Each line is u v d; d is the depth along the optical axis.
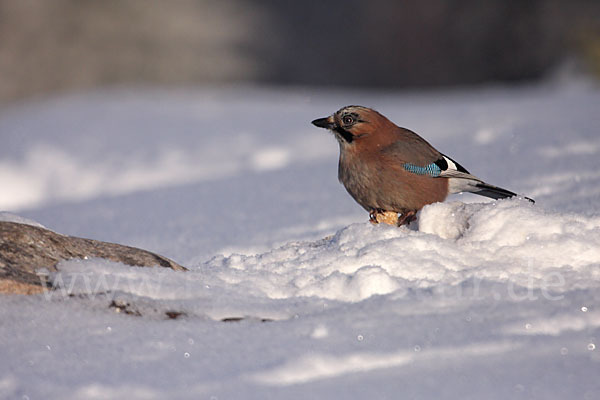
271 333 5.59
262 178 16.83
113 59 62.47
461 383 4.65
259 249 9.98
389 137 8.71
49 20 61.41
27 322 5.70
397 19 57.75
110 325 5.72
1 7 60.84
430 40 56.31
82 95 36.28
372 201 8.83
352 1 66.56
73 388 4.78
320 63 66.44
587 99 23.22
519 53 52.19
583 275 6.57
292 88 64.94
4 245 6.61
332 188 14.51
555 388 4.51
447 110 24.23
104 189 20.58
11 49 60.75
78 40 61.91
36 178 21.84
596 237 7.09
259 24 66.56
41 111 30.62
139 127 25.88
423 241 7.07
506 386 4.57
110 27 62.25
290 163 19.47
